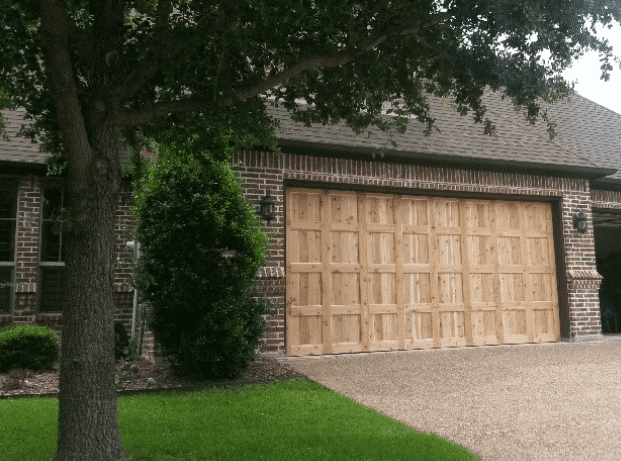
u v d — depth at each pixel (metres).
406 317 10.41
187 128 5.36
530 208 11.68
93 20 4.84
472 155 10.65
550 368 8.20
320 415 5.61
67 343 4.01
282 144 9.33
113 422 4.05
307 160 9.73
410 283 10.53
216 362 7.09
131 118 4.50
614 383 7.20
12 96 4.93
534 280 11.49
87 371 3.97
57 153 5.17
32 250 9.25
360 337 10.03
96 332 4.03
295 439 4.77
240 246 7.36
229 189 7.41
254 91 4.71
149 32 4.52
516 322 11.23
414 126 11.14
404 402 6.32
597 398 6.44
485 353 9.66
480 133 11.73
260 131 5.41
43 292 9.52
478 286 11.03
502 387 7.02
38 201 9.38
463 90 5.09
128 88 4.45
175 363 7.42
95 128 4.19
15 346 7.90
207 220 7.01
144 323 8.12
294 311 9.61
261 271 9.01
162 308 7.02
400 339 10.32
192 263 7.09
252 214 7.56
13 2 3.60
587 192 11.96
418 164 10.55
